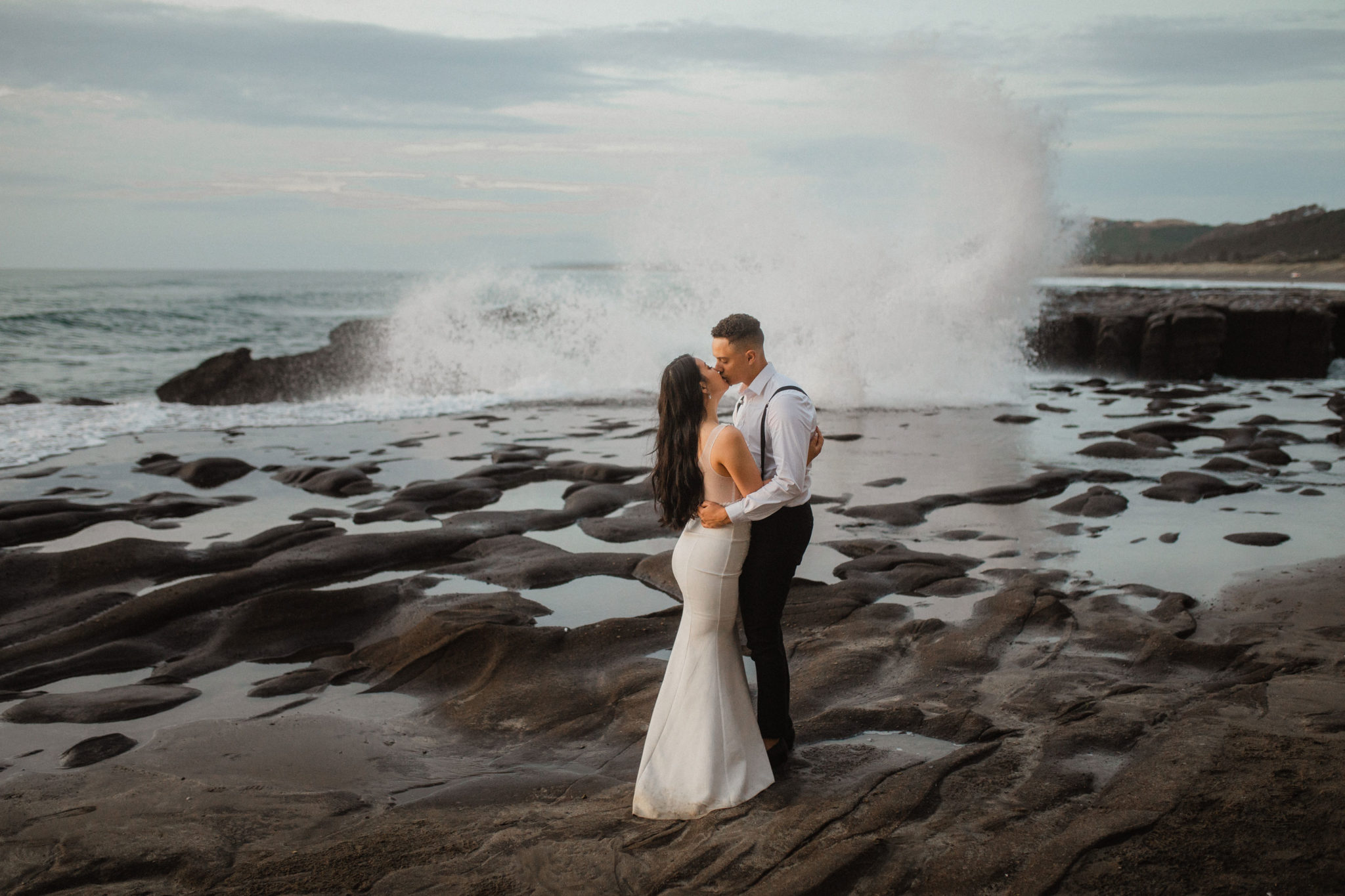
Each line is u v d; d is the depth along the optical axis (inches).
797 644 181.2
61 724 150.9
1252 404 560.4
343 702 161.5
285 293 2893.7
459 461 382.3
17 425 463.5
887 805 111.1
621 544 261.4
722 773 115.9
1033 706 146.1
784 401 118.3
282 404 562.6
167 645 188.7
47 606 210.4
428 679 170.9
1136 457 370.3
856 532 265.7
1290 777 111.3
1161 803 106.6
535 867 102.1
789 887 94.6
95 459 388.2
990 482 328.2
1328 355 760.3
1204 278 4495.6
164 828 115.4
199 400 636.7
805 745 135.0
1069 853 96.8
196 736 144.5
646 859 102.8
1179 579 215.9
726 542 117.4
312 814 119.3
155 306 1967.3
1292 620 184.2
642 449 409.1
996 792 115.9
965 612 196.4
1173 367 751.1
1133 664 165.0
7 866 107.3
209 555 242.5
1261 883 90.0
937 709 147.0
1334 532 256.4
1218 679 155.5
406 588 216.8
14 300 2213.3
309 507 304.0
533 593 217.8
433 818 116.9
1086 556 237.3
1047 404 558.3
